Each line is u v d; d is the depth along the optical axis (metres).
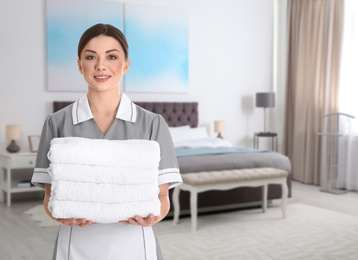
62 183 0.82
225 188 3.62
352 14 5.29
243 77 6.29
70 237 0.96
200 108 5.96
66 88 5.06
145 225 0.88
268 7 6.44
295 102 6.14
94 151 0.83
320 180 5.70
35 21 4.91
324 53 5.58
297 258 2.88
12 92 4.83
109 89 0.98
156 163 0.86
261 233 3.48
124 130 1.01
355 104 5.29
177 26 5.68
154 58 5.55
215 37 6.03
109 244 0.96
